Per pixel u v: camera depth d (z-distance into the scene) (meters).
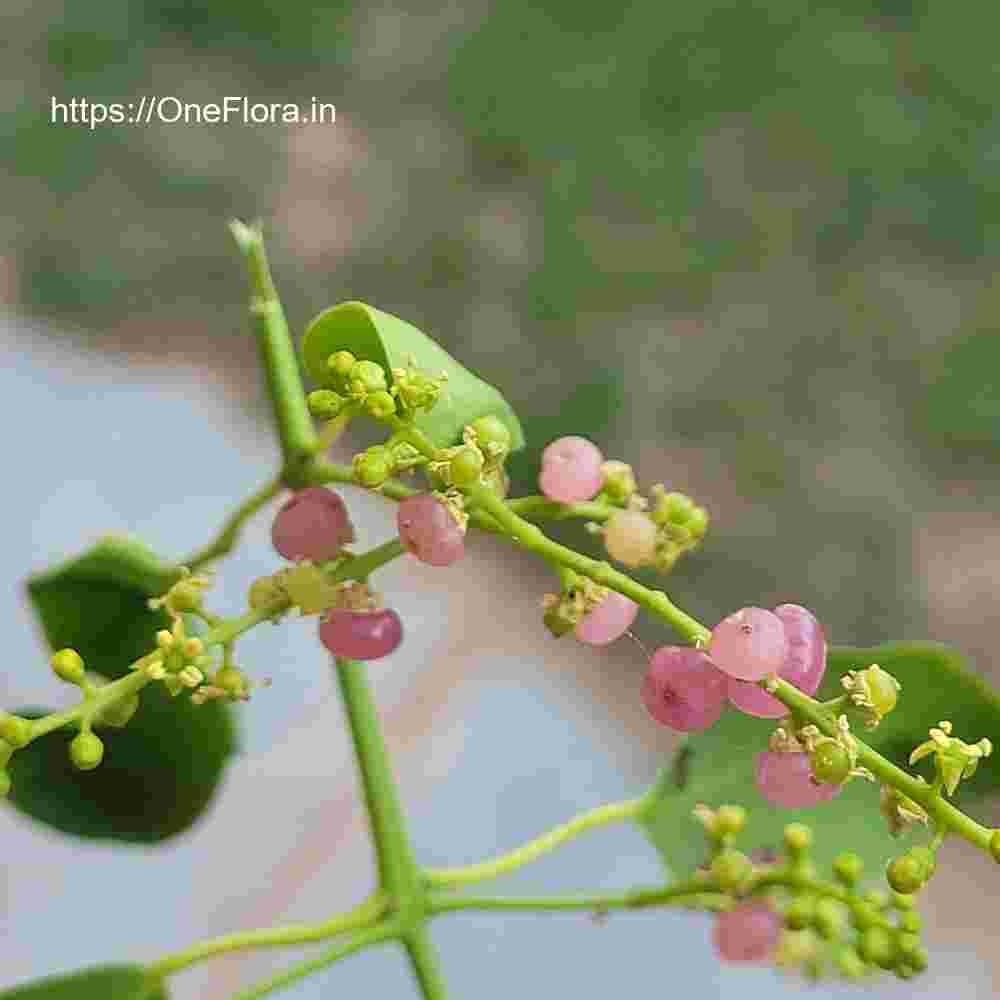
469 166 1.09
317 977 0.58
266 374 0.26
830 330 1.03
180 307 0.98
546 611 0.24
